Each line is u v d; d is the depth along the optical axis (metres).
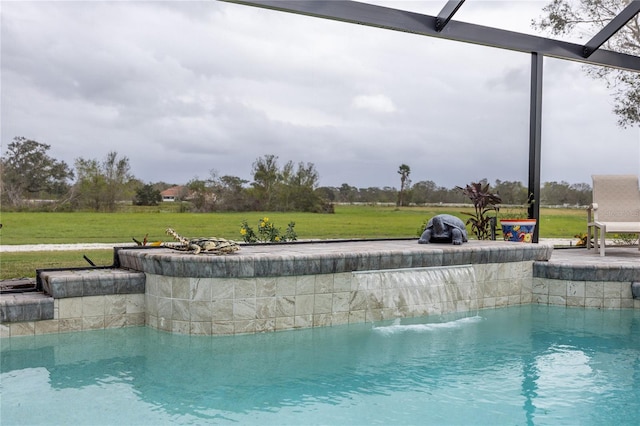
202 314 4.80
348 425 2.99
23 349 4.36
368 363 4.16
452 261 6.09
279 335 4.93
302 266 5.09
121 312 5.08
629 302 6.47
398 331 5.19
